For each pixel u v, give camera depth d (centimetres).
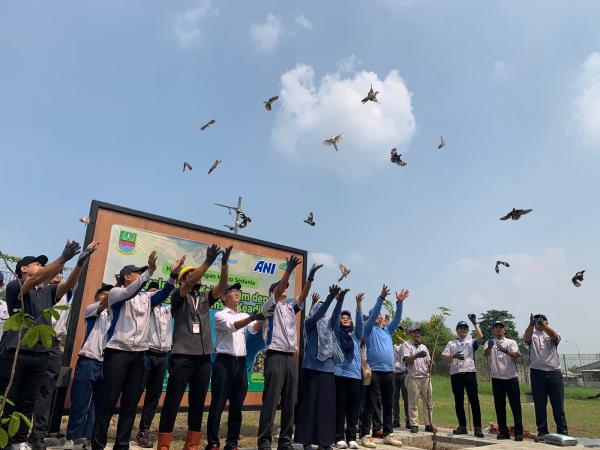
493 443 771
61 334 625
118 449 467
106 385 468
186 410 734
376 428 808
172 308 526
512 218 545
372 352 793
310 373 615
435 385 2803
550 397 801
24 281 446
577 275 586
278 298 605
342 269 656
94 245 468
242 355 575
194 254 785
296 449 662
